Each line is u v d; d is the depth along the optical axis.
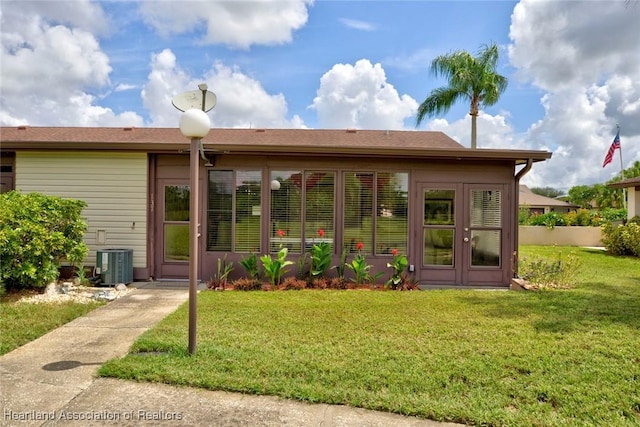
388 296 6.19
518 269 7.82
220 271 7.50
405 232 7.64
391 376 3.12
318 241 7.61
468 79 14.49
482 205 7.65
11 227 5.60
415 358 3.49
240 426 2.43
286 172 7.59
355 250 7.61
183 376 3.02
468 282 7.61
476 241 7.65
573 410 2.64
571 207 33.38
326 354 3.57
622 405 2.70
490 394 2.86
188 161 7.59
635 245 12.17
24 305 5.25
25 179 7.55
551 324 4.57
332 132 11.67
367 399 2.73
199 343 3.83
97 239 7.57
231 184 7.57
